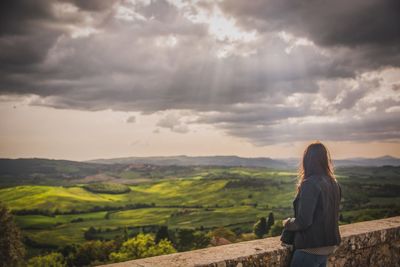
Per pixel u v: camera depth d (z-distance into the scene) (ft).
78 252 293.02
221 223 502.38
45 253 321.93
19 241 171.12
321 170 12.46
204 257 13.02
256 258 13.51
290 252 14.46
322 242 12.07
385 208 400.26
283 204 612.29
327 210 12.05
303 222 11.76
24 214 544.62
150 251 246.47
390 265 18.42
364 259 17.21
